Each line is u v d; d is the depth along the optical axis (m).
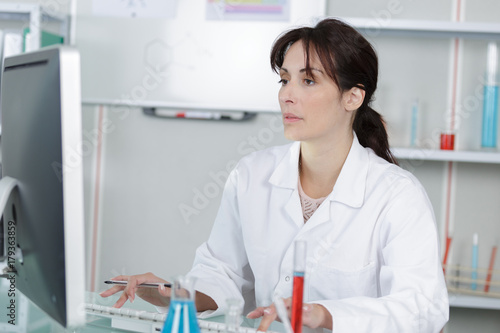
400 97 2.62
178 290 0.85
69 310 0.83
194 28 2.65
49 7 2.71
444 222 2.61
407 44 2.61
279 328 1.19
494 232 2.59
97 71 2.70
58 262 0.84
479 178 2.60
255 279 1.50
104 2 2.69
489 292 2.43
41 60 0.88
